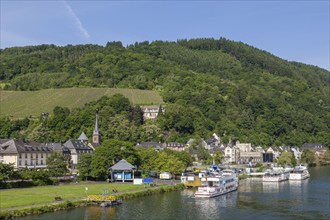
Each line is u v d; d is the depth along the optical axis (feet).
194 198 499.10
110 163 606.14
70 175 616.39
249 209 439.22
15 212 358.23
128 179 611.47
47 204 391.86
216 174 645.92
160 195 517.14
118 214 393.09
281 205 464.24
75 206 411.13
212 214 410.93
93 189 504.02
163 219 383.45
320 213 419.33
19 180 519.19
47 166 622.95
